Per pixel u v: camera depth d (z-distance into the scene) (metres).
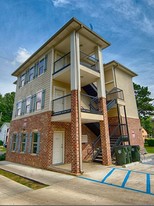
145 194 4.30
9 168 9.59
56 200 4.09
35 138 11.02
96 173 7.05
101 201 3.90
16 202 4.03
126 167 8.23
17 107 14.80
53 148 9.48
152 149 20.16
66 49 11.18
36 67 12.63
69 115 8.27
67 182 5.88
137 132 14.75
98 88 10.21
